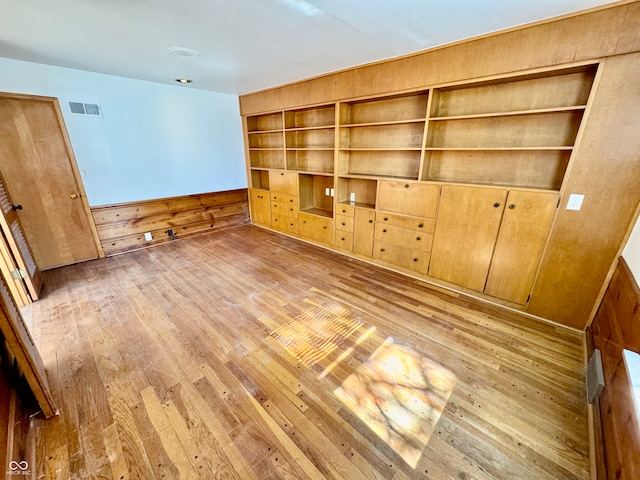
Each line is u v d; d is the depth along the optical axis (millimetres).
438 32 2203
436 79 2602
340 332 2283
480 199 2602
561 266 2275
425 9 1832
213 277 3270
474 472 1293
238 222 5484
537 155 2463
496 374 1856
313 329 2322
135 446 1401
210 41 2393
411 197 3086
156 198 4250
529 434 1469
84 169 3533
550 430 1490
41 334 2254
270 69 3246
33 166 3182
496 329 2320
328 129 4078
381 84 2982
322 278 3242
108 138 3648
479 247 2697
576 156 2061
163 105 4066
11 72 2896
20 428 1381
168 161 4277
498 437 1452
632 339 1303
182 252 4066
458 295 2863
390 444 1414
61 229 3477
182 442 1422
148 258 3836
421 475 1277
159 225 4367
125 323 2400
